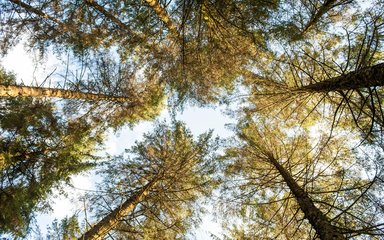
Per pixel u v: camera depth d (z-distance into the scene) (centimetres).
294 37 718
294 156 889
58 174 853
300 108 862
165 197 923
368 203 588
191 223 909
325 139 811
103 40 822
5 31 698
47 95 838
